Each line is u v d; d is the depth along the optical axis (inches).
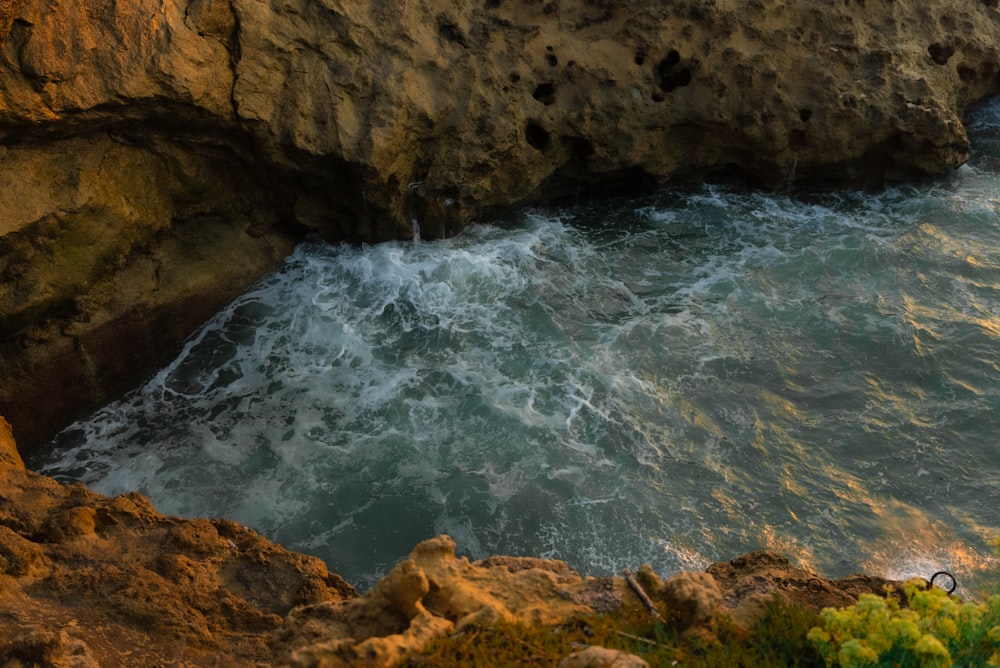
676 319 603.8
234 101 566.6
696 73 679.1
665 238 674.8
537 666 245.0
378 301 616.4
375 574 461.7
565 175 690.2
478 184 642.8
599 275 639.8
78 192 525.0
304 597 376.5
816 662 262.1
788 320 605.9
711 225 687.1
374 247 645.9
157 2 534.3
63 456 532.1
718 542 475.2
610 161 674.2
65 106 506.9
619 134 669.3
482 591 276.8
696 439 530.0
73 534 390.6
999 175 740.0
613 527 481.4
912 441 528.1
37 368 535.2
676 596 268.5
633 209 703.7
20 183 506.9
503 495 495.8
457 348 583.8
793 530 481.7
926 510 492.1
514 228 677.3
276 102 582.9
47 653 312.7
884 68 708.7
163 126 554.9
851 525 483.8
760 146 689.6
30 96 495.8
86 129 528.4
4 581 360.5
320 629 276.5
